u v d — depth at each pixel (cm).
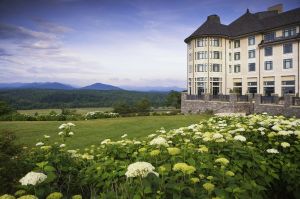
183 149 443
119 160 476
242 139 487
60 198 327
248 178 401
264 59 4012
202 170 376
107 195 333
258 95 2956
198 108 3731
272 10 4588
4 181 404
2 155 445
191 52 4697
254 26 4291
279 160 475
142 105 5788
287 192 474
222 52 4503
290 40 3556
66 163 473
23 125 2047
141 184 321
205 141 498
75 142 1360
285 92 3684
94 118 2759
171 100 7281
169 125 2020
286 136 559
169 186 307
